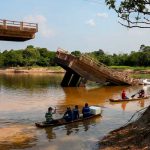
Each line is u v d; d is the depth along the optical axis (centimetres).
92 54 14012
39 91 4950
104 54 15075
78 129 2353
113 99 3853
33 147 1919
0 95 4416
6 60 13950
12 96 4306
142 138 1703
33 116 2864
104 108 3325
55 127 2414
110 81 5694
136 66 12694
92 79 5431
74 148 1883
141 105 3528
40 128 2389
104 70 5428
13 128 2397
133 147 1648
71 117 2553
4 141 2048
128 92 4906
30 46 15375
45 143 2002
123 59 13300
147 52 12762
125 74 5859
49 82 6831
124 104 3619
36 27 2550
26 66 13675
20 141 2048
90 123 2550
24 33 2514
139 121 2031
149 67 11856
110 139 1942
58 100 3950
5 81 7131
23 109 3238
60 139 2086
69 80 5631
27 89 5269
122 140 1834
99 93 4756
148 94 4547
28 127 2427
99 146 1870
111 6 1719
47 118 2464
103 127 2411
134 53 13275
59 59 5153
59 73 11519
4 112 3056
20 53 14088
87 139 2072
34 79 7869
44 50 14588
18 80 7475
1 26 2427
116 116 2859
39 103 3666
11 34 2469
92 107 2827
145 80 6181
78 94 4603
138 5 1684
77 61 5150
